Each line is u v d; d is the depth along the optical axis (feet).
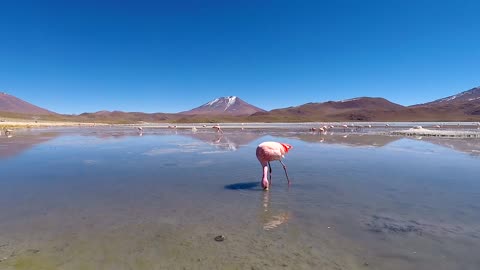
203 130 170.09
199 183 35.78
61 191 32.42
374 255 17.99
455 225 22.34
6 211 26.04
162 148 72.33
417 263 17.04
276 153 33.55
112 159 54.60
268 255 18.12
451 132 115.24
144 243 19.83
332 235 20.81
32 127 219.82
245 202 28.25
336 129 168.96
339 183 35.14
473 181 35.73
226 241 20.04
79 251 18.75
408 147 69.97
